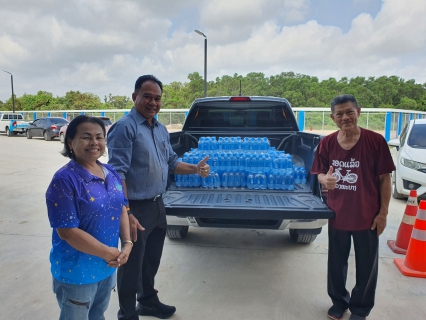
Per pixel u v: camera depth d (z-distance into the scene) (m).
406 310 2.73
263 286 3.16
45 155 12.99
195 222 3.21
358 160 2.43
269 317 2.65
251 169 3.62
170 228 4.05
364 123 24.80
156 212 2.42
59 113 36.50
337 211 2.53
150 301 2.63
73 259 1.69
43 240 4.30
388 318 2.63
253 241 4.31
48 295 2.98
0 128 24.48
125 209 1.99
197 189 3.46
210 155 3.77
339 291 2.65
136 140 2.23
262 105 4.73
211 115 4.91
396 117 25.73
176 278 3.33
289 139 4.64
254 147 4.22
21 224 4.93
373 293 2.54
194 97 61.22
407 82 79.44
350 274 3.43
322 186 3.00
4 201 6.21
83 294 1.74
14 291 3.05
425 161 5.58
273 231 4.68
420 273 3.30
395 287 3.10
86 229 1.67
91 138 1.68
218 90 60.75
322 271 3.46
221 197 3.16
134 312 2.36
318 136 3.35
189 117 4.87
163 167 2.43
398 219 5.17
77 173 1.64
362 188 2.43
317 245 4.18
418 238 3.35
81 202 1.62
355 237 2.51
